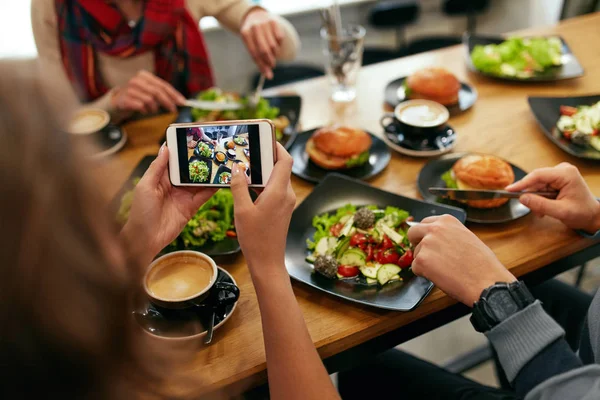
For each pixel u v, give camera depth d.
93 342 0.44
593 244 1.10
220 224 1.10
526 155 1.35
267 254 0.80
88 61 1.75
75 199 0.43
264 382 0.89
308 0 3.09
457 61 1.81
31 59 0.47
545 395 0.69
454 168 1.24
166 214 0.90
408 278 0.99
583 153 1.31
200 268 0.95
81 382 0.45
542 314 0.75
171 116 1.55
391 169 1.33
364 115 1.56
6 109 0.41
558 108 1.48
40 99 0.43
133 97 1.47
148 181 0.86
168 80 1.86
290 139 1.40
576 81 1.66
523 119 1.49
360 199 1.19
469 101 1.57
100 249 0.45
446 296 0.97
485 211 1.16
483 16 3.64
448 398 1.08
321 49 3.30
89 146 0.50
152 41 1.74
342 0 3.16
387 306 0.92
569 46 1.84
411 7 2.91
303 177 1.29
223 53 3.12
